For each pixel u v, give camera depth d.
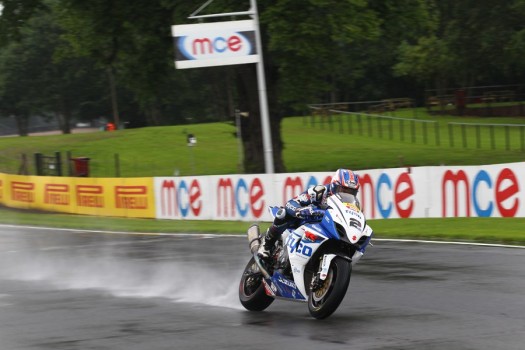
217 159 53.66
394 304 11.22
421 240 19.67
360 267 15.30
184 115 96.62
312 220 10.49
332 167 46.19
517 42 64.50
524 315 10.04
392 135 61.22
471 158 46.56
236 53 32.25
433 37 75.06
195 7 36.97
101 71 94.38
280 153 40.88
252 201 28.36
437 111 74.00
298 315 10.77
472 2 69.38
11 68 93.44
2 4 42.91
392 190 24.84
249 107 40.50
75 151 58.81
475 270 14.22
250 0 33.12
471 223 22.20
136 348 8.80
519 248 17.11
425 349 8.31
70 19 43.78
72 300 12.67
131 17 41.88
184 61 32.31
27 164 55.00
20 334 9.85
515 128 62.69
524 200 21.62
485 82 88.12
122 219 33.00
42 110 95.81
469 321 9.77
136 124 101.75
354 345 8.62
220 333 9.52
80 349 8.83
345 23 34.44
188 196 31.05
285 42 34.34
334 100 89.12
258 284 11.35
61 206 38.44
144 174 50.56
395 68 80.81
